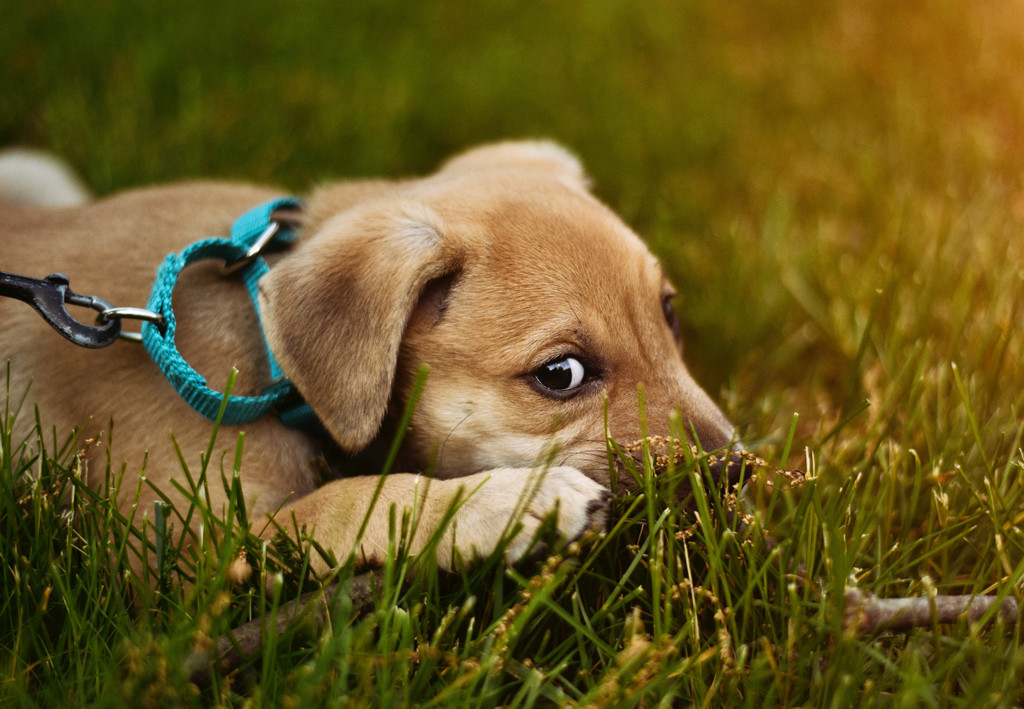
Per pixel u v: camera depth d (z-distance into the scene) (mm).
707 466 734
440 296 782
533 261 782
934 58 1408
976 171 1053
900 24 1554
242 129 1128
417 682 686
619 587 714
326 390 750
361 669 680
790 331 938
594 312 778
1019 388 832
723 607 728
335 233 776
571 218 803
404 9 1604
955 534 759
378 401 750
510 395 771
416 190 826
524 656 716
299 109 1214
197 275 796
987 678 685
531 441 771
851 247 1004
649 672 688
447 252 775
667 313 829
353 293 759
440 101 1305
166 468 767
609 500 736
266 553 730
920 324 885
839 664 691
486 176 830
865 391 860
